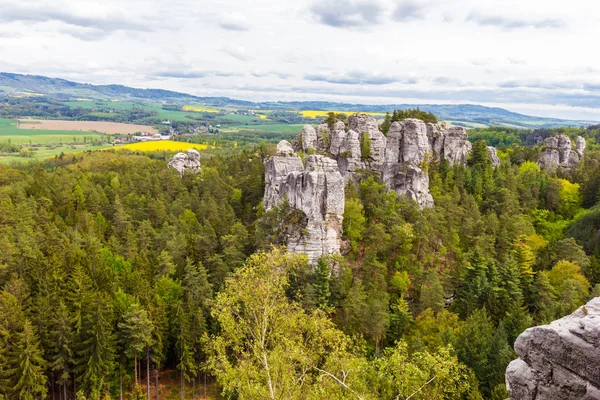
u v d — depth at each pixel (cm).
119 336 6053
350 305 6206
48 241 7844
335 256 7181
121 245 8362
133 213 10056
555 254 8012
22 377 5234
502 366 4756
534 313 6331
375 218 8512
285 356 3045
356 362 3056
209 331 6481
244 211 10888
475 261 7056
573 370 1820
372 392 3008
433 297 6594
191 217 10000
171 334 6469
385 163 9956
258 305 3441
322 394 2855
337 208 7675
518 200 10331
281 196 8331
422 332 6044
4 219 8494
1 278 6594
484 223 8688
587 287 6869
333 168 8131
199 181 12781
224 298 3497
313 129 10725
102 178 13688
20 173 14888
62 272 6638
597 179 10694
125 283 7094
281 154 9488
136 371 6309
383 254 7719
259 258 3700
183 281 7231
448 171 10450
